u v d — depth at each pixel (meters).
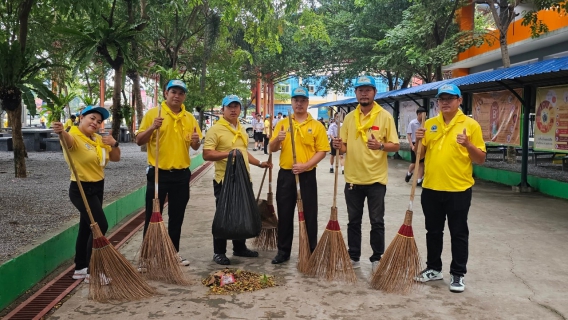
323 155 4.71
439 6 13.88
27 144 16.83
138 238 5.77
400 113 16.61
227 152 4.74
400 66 18.38
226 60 20.98
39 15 11.78
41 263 4.31
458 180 3.99
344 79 25.64
